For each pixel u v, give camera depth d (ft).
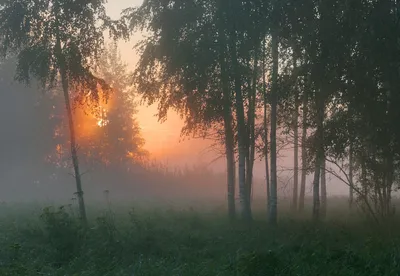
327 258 39.11
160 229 54.95
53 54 65.98
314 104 58.34
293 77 58.85
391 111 53.26
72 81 68.85
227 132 73.97
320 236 50.19
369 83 53.83
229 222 69.10
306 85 57.16
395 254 39.37
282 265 36.55
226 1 67.87
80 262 41.86
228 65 70.23
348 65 54.85
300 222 65.72
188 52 69.31
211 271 36.45
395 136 53.72
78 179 69.21
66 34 66.44
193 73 70.23
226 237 52.95
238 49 69.26
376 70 53.98
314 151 59.11
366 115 54.60
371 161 56.54
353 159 60.34
